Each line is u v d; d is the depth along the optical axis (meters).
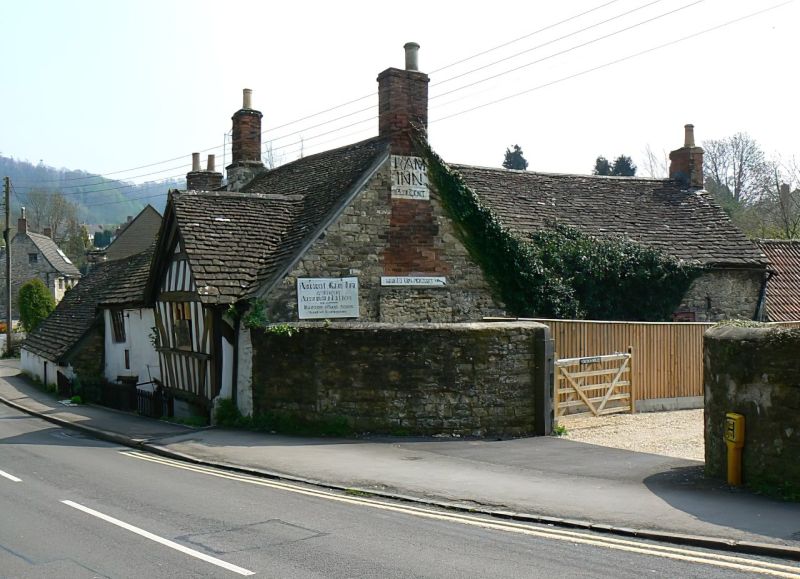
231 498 9.14
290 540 7.17
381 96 17.34
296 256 15.43
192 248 15.88
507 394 13.25
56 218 99.75
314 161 21.69
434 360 13.25
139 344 21.11
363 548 6.87
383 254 16.52
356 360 13.55
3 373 32.56
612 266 19.53
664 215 23.08
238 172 26.05
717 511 7.71
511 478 9.67
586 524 7.50
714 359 9.23
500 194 21.50
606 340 15.70
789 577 5.87
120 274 25.83
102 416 18.39
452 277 17.28
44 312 48.53
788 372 8.16
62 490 9.73
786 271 24.33
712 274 20.84
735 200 55.69
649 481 9.24
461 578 5.99
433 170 17.27
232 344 15.40
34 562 6.61
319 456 11.67
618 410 15.63
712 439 9.29
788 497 8.10
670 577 5.93
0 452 13.35
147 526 7.77
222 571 6.26
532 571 6.14
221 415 15.35
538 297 18.16
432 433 13.20
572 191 23.08
